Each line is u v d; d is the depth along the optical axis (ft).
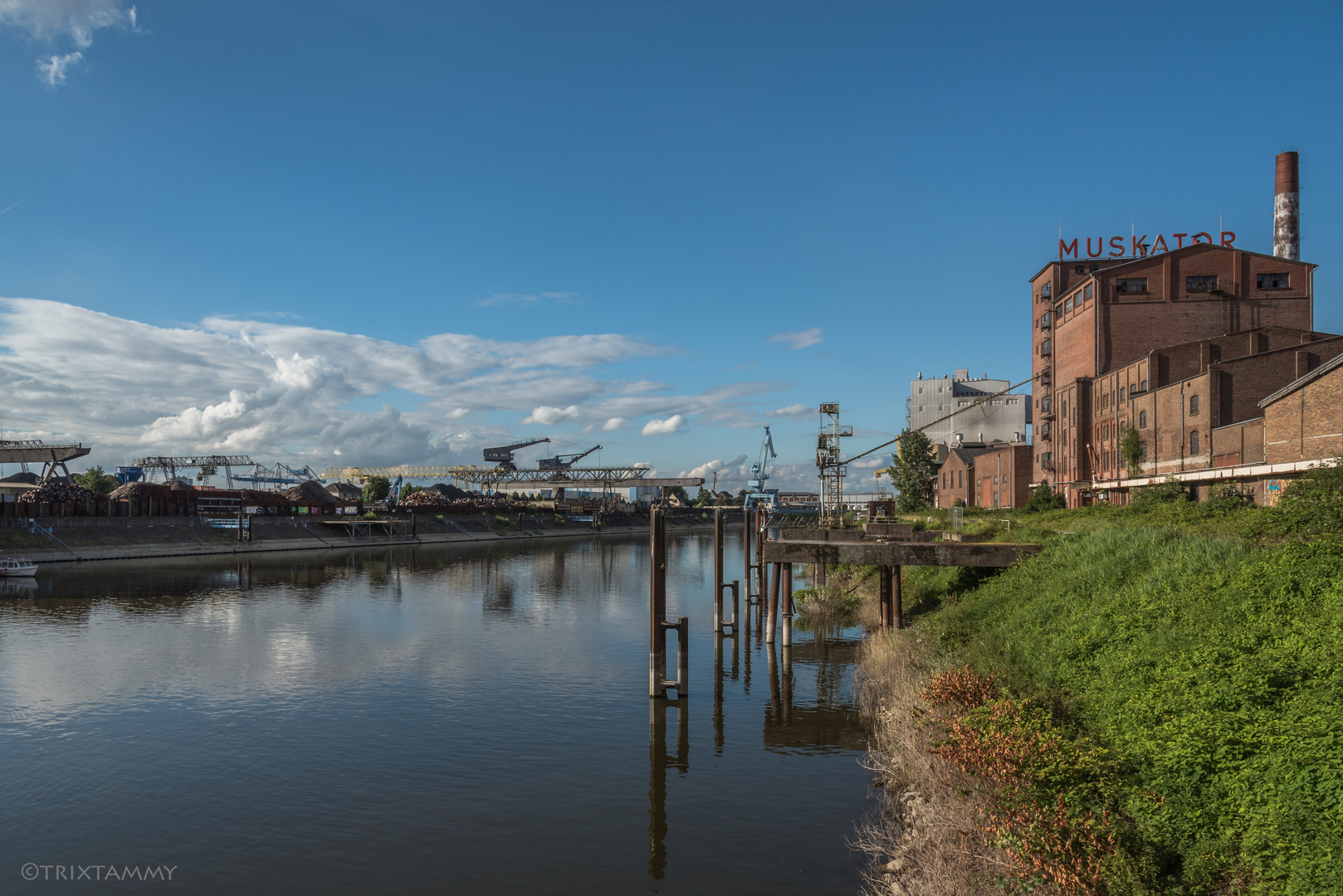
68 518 283.38
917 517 278.46
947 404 433.48
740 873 49.88
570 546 439.22
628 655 118.21
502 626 146.00
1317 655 47.78
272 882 49.19
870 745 74.38
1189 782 42.32
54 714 86.17
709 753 73.15
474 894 47.50
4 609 164.04
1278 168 244.22
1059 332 253.03
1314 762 37.81
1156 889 36.52
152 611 162.61
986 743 49.78
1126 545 91.76
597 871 50.29
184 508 350.23
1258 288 223.10
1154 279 224.74
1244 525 100.94
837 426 217.97
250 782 65.98
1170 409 177.78
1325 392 124.06
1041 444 262.67
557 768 69.31
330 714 86.17
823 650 120.88
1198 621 62.18
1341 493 78.28
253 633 137.49
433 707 89.15
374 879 49.52
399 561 307.78
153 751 73.97
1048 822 41.47
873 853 51.70
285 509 407.85
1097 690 59.00
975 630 92.12
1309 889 31.89
